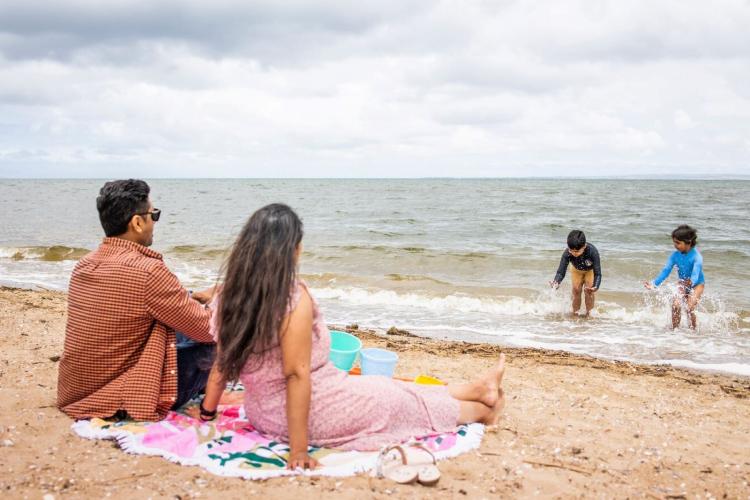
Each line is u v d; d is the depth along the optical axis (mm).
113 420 3365
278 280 2729
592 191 65500
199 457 2943
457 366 5855
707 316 9031
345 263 14383
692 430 3977
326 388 3016
